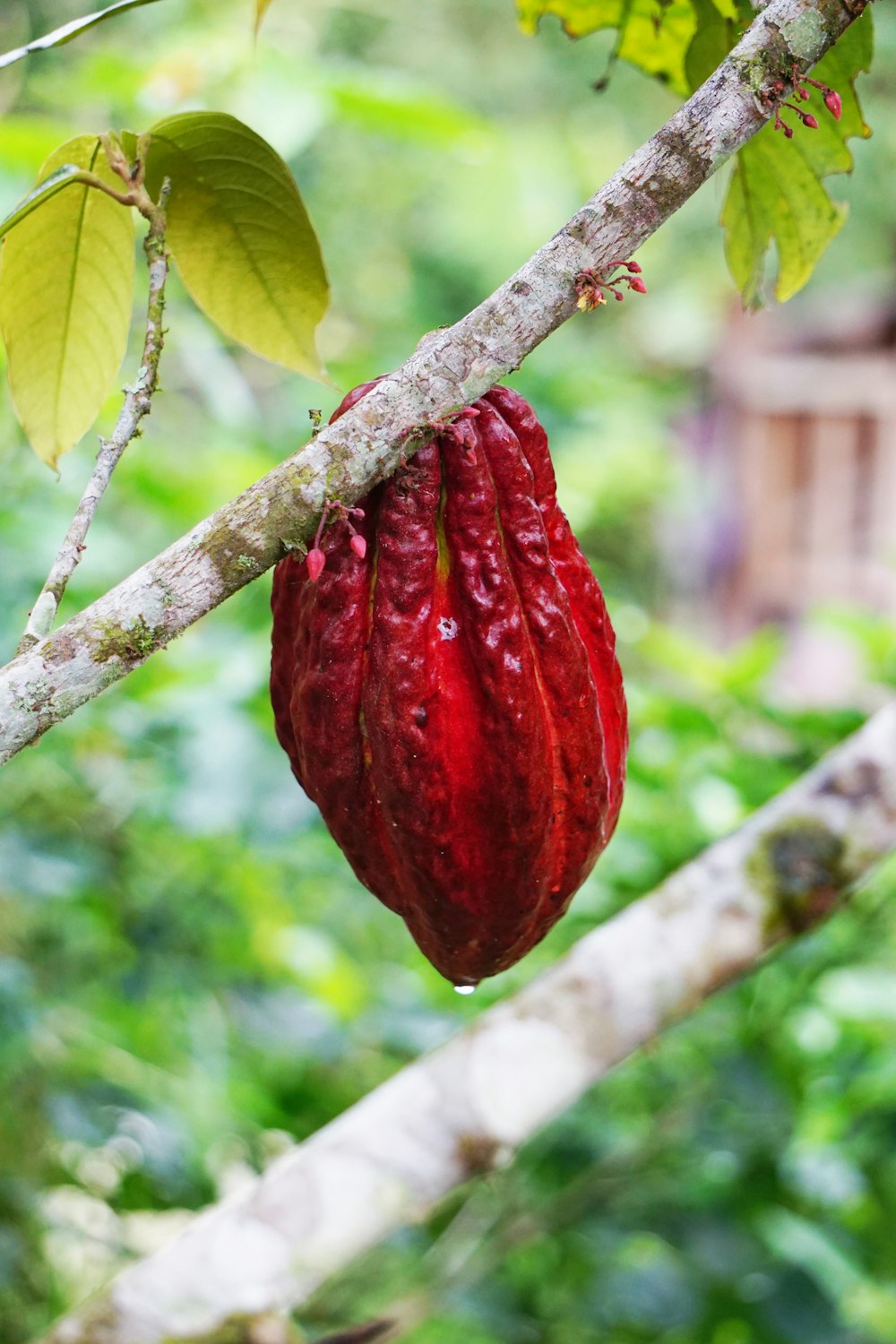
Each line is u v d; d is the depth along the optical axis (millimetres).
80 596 1548
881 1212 1719
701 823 1552
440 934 972
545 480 959
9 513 1488
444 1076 1142
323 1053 1694
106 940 1736
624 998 1149
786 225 1075
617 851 1563
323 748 952
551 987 1156
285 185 1022
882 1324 1670
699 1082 1672
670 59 1117
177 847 1743
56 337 1059
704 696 1730
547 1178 1745
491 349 905
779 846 1172
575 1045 1142
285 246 1042
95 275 1047
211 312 1061
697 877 1175
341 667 942
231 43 1600
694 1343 1691
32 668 893
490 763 943
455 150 1677
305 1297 1118
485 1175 1141
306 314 1059
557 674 947
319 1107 1878
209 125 1001
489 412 947
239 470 1734
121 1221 1739
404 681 934
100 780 1684
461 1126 1131
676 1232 1615
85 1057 1646
